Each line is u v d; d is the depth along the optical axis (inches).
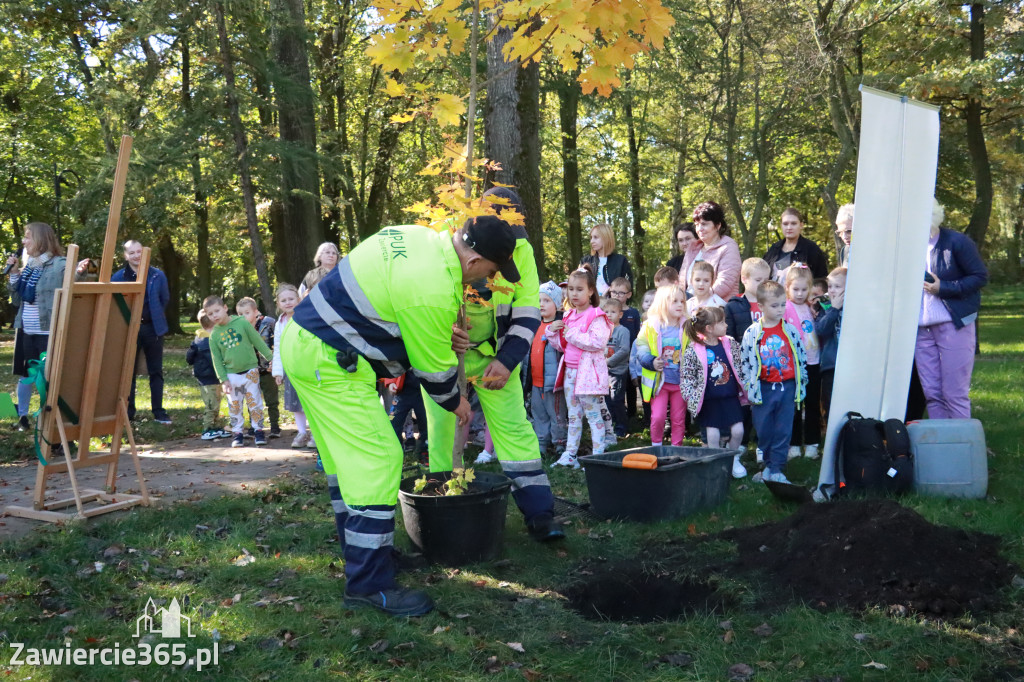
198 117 554.6
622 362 290.5
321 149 729.6
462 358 157.4
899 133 196.5
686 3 588.7
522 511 179.5
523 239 174.1
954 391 223.9
